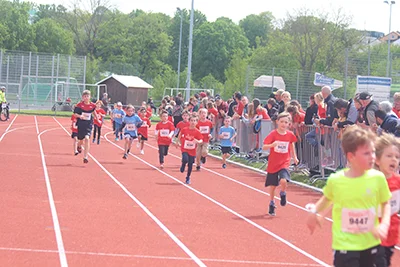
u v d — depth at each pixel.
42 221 9.70
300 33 55.12
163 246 8.46
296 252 8.52
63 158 19.33
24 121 40.62
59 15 89.50
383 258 5.41
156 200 12.31
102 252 7.94
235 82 49.19
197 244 8.71
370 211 5.31
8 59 53.91
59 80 54.75
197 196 13.14
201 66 94.69
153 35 87.31
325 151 14.74
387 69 28.52
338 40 54.59
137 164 18.94
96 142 27.17
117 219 10.19
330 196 5.48
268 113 19.20
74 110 18.44
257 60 57.00
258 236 9.46
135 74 71.44
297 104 16.48
